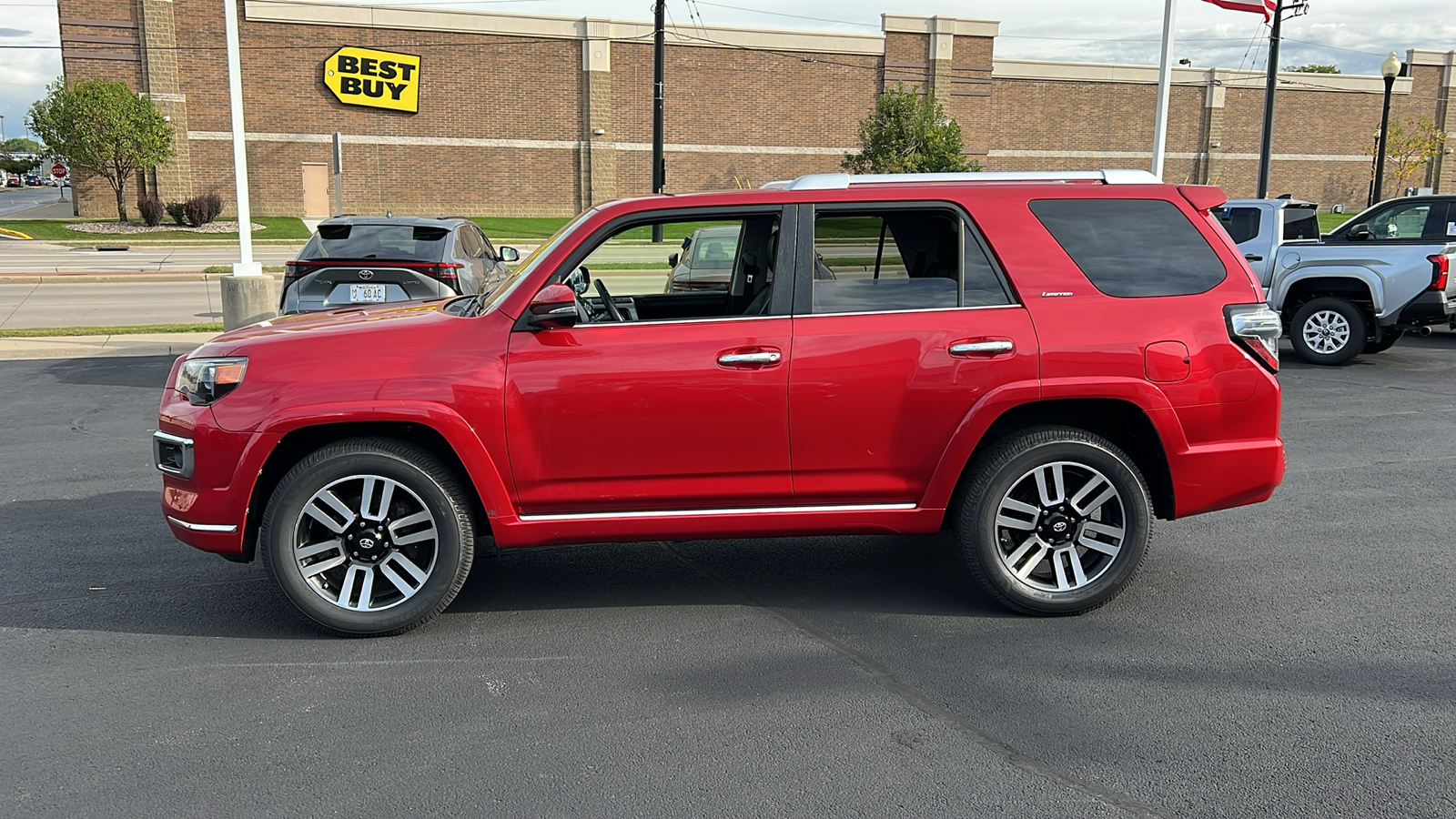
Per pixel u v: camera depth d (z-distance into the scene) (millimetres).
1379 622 4602
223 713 3811
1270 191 53469
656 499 4547
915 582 5211
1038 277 4570
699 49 43750
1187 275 4645
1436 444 8141
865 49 45594
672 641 4477
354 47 39969
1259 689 3943
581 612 4828
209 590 5105
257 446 4293
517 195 43000
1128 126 50438
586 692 3973
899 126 38562
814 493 4594
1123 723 3680
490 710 3826
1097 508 4629
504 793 3246
